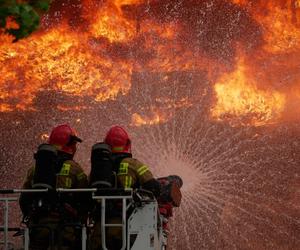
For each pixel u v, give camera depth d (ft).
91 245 43.75
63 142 44.88
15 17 38.52
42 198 42.78
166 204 47.73
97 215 43.75
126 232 42.63
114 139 44.93
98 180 42.52
